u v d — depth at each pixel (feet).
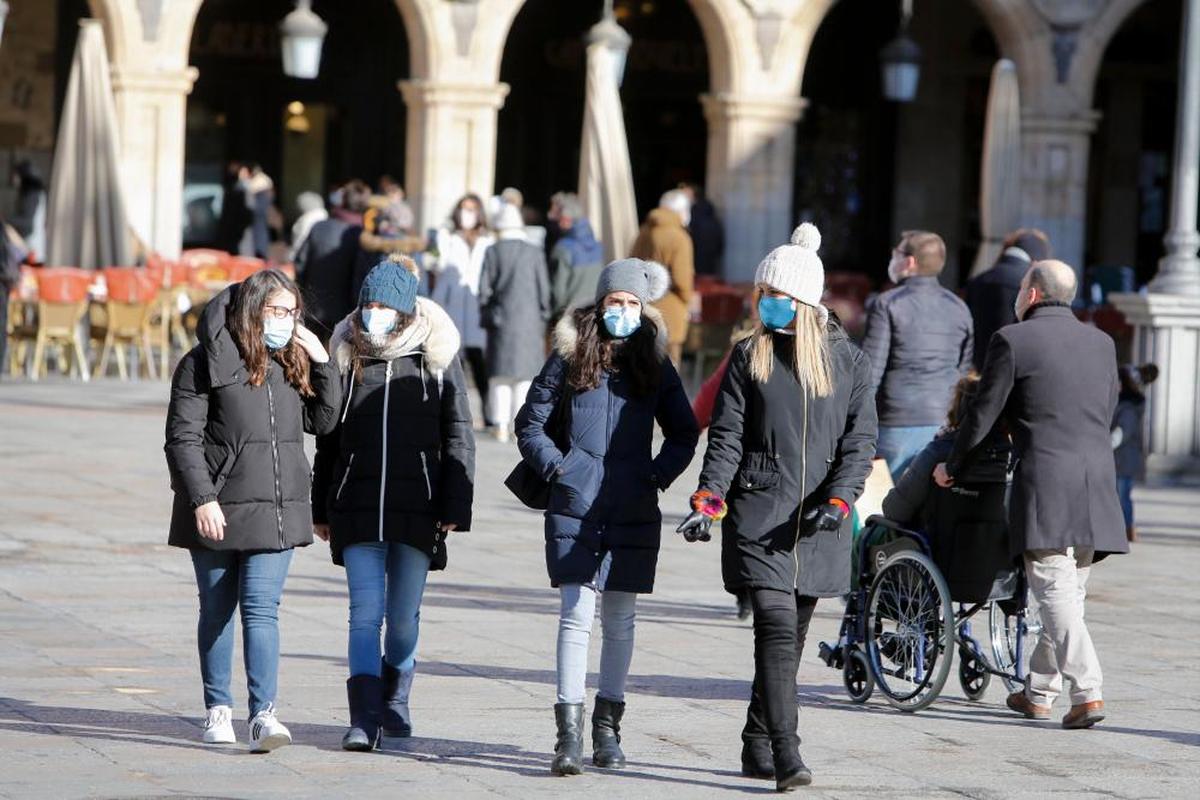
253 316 58.44
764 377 58.18
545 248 188.96
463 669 72.84
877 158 260.62
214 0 243.19
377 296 60.29
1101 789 58.08
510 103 254.88
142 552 95.30
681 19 257.34
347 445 60.70
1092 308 193.47
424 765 58.18
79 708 63.57
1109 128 264.72
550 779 57.06
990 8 223.10
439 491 60.90
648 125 258.57
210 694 59.93
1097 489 67.15
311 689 68.28
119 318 172.96
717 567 100.48
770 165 221.25
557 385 59.21
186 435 58.44
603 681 59.21
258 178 220.02
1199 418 146.41
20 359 176.65
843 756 61.72
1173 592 97.35
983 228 171.32
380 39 249.96
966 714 69.31
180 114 203.82
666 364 59.36
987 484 69.10
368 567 60.59
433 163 210.59
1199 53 143.74
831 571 58.29
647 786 56.75
